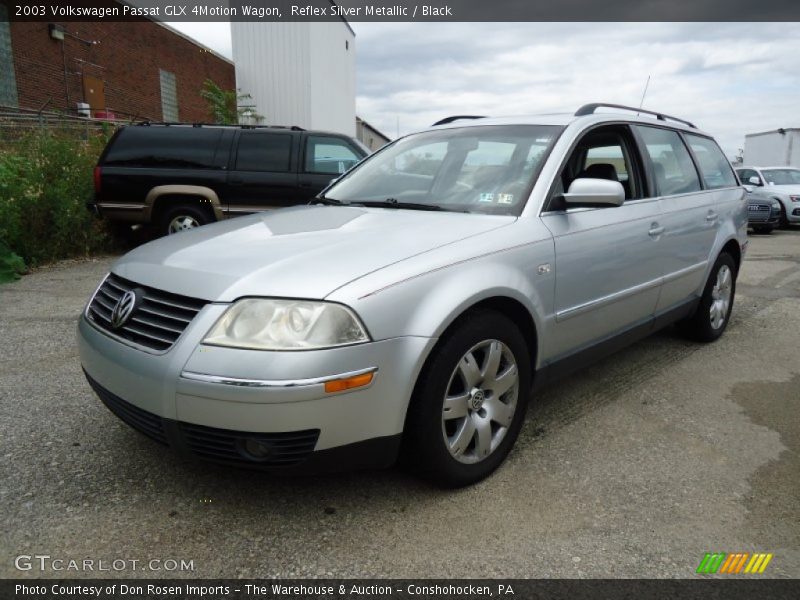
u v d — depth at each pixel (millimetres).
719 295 4711
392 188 3385
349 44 26453
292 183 7918
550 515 2398
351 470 2236
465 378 2459
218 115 19750
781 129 20516
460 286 2379
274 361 2020
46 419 3148
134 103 22141
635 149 3738
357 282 2172
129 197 7875
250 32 20578
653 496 2547
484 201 3008
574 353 3164
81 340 2570
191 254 2486
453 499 2494
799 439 3105
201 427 2121
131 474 2631
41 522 2289
